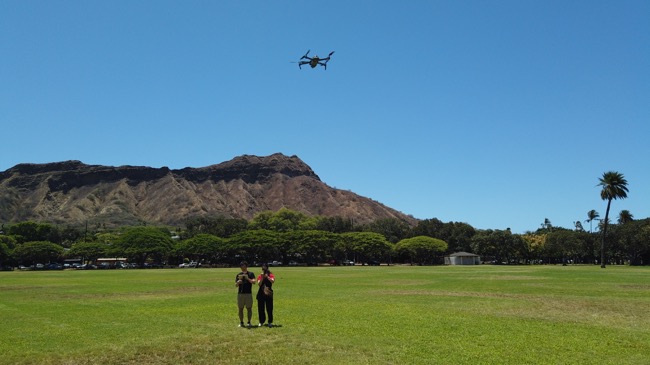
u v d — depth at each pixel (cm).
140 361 1672
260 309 2331
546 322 2433
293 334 2088
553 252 18588
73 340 2002
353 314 2744
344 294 4119
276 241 17000
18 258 16312
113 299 3797
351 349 1789
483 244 19775
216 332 2147
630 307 3080
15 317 2720
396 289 4694
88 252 16788
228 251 16725
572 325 2339
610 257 18000
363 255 19100
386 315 2698
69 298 3909
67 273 10419
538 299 3609
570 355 1709
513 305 3209
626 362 1617
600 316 2672
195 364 1620
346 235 18962
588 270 9806
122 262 17925
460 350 1777
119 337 2055
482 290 4509
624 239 14600
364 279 6669
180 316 2703
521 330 2191
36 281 6638
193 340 1967
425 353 1730
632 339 1986
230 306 3198
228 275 8350
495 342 1920
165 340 1972
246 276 2325
